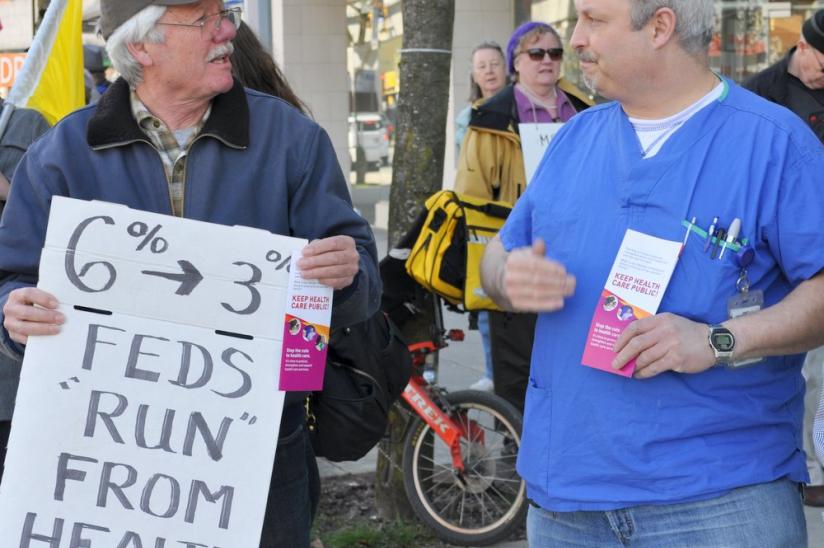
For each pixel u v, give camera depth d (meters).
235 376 2.49
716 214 2.31
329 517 4.92
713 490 2.33
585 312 2.41
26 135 3.83
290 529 2.76
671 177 2.35
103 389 2.47
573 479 2.44
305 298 2.49
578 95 5.47
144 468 2.48
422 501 4.63
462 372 7.41
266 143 2.66
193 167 2.61
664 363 2.25
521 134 4.97
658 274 2.30
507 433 4.70
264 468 2.49
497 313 4.75
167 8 2.50
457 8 12.69
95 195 2.61
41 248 2.62
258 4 5.73
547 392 2.49
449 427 4.58
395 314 4.75
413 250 4.55
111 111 2.58
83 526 2.46
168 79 2.55
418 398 4.60
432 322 4.79
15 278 2.66
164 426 2.48
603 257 2.40
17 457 2.46
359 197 16.31
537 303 2.28
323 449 3.09
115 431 2.47
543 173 2.60
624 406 2.37
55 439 2.46
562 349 2.44
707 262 2.31
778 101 4.85
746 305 2.31
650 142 2.42
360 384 3.03
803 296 2.31
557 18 11.74
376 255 2.80
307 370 2.51
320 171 2.71
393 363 3.24
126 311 2.48
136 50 2.54
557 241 2.49
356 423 3.02
